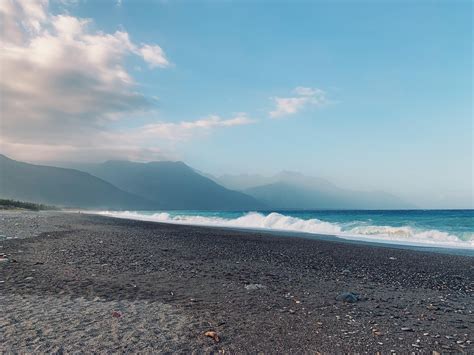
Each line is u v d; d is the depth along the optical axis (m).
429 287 11.52
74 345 5.58
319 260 16.50
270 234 32.47
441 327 7.39
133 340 5.89
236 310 7.94
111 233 26.20
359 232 36.47
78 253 15.12
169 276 11.36
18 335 5.87
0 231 22.59
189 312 7.62
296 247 21.59
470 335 6.94
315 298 9.38
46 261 12.91
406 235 32.97
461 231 34.03
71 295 8.50
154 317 7.14
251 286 10.27
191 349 5.70
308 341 6.32
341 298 9.27
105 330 6.28
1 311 7.07
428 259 17.77
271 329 6.83
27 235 21.33
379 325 7.36
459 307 9.12
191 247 19.42
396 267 15.23
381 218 66.00
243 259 15.84
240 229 39.69
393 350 6.09
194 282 10.66
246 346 5.97
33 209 89.06
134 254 15.66
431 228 40.22
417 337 6.75
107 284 9.84
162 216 75.94
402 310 8.62
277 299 9.09
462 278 13.18
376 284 11.66
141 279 10.73
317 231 38.59
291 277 12.15
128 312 7.39
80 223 37.19
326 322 7.42
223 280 11.10
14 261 12.54
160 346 5.73
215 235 28.56
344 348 6.09
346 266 15.09
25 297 8.13
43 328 6.23
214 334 6.26
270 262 15.31
